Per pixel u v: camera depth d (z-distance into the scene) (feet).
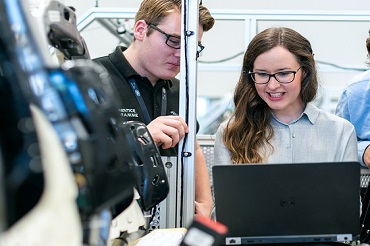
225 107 10.71
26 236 1.86
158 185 3.95
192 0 4.42
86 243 2.25
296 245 4.17
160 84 6.00
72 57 3.26
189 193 4.49
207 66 8.33
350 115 7.16
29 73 2.10
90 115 2.26
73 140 2.17
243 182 4.00
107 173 2.35
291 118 5.98
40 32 2.74
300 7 11.21
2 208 1.94
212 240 2.30
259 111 6.01
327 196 4.00
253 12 6.64
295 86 5.67
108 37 9.49
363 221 4.41
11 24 2.10
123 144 2.60
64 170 2.03
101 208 2.33
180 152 4.49
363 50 10.85
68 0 10.05
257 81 5.72
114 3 10.27
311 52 5.95
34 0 2.85
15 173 1.97
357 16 6.61
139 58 5.79
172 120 4.39
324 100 10.44
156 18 5.49
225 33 10.95
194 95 4.48
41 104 2.11
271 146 5.85
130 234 3.92
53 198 1.96
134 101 5.78
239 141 5.94
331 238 4.08
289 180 3.97
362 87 7.10
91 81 2.33
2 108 2.08
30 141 2.00
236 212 4.06
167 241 3.58
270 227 4.09
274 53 5.56
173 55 5.52
